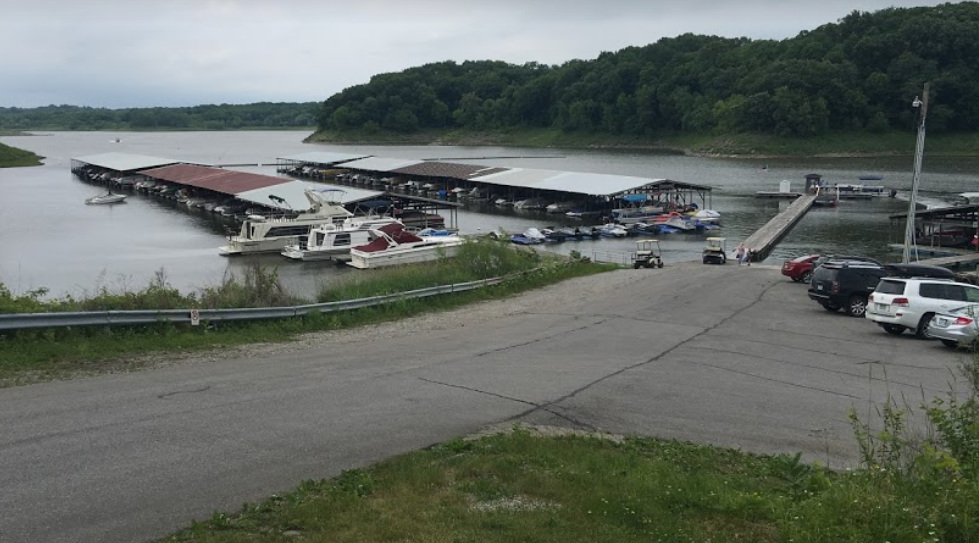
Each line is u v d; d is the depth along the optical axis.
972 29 152.50
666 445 10.45
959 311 17.86
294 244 49.50
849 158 145.12
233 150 183.50
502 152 177.88
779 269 38.88
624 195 75.88
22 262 45.03
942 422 8.77
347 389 12.31
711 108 174.00
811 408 12.62
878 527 6.98
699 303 24.91
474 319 20.94
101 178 98.62
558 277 31.47
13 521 6.93
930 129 150.62
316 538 6.83
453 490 8.18
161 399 11.14
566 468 9.00
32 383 11.70
